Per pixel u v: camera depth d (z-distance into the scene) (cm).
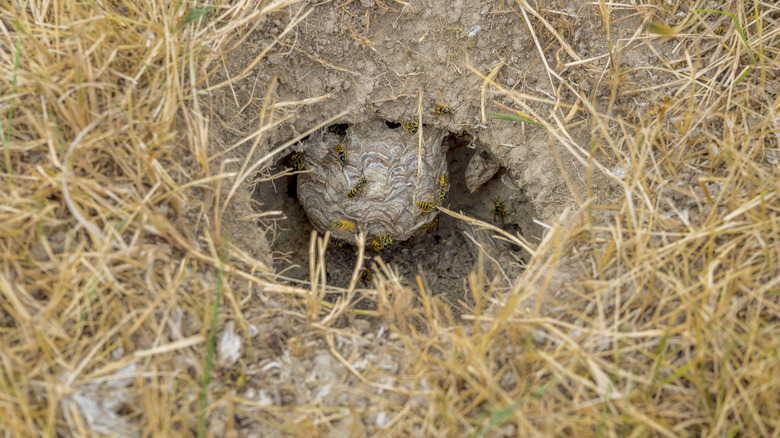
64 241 37
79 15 40
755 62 44
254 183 46
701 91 44
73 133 38
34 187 37
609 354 37
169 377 36
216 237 40
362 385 38
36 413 34
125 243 38
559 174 47
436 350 39
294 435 36
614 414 35
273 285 40
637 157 44
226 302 39
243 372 38
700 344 36
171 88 41
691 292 38
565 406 36
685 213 41
